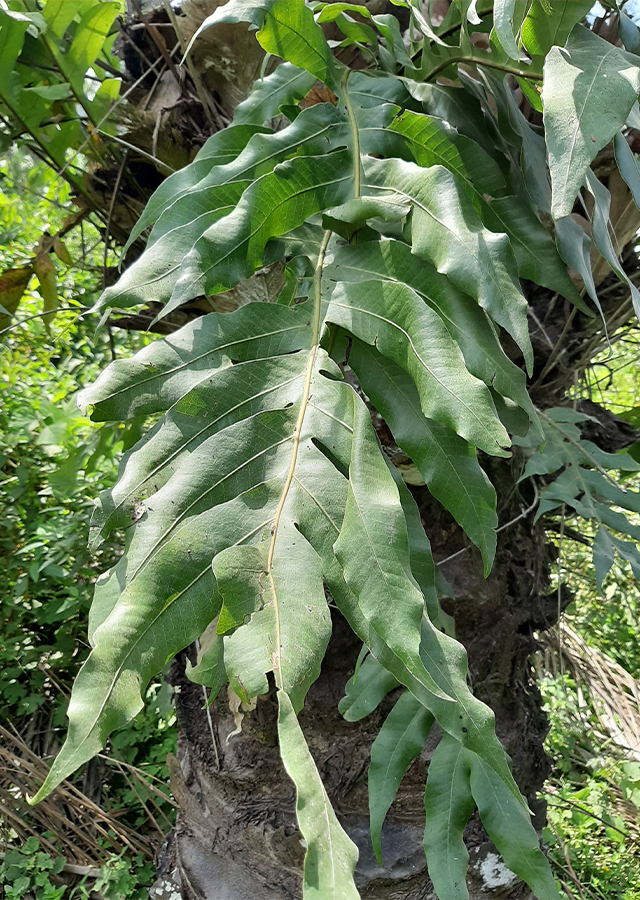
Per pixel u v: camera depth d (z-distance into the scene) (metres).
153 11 0.95
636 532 0.83
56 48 0.89
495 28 0.44
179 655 0.97
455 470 0.50
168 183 0.64
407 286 0.50
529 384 1.01
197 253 0.51
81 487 1.75
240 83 0.90
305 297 0.56
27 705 1.93
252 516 0.43
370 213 0.54
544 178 0.66
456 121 0.64
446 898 0.65
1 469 1.96
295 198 0.55
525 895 0.90
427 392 0.46
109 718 0.39
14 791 1.88
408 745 0.70
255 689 0.36
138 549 0.43
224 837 0.89
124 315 1.04
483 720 0.43
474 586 0.86
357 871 0.82
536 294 0.98
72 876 1.79
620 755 2.14
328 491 0.43
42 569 1.81
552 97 0.43
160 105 0.94
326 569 0.42
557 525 1.07
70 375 2.38
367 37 0.68
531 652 0.99
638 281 0.96
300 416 0.47
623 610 2.29
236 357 0.50
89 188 1.03
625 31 0.55
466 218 0.51
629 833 2.03
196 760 0.91
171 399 0.49
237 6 0.53
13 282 1.14
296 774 0.33
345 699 0.72
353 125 0.60
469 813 0.69
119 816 1.95
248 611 0.39
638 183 0.49
